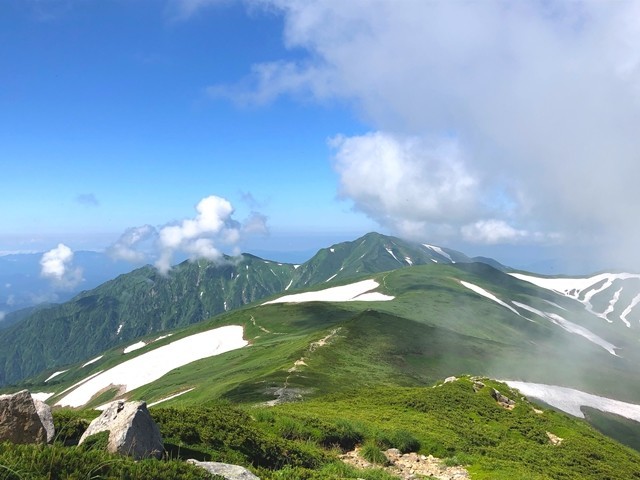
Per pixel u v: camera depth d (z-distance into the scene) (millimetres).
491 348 118938
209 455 15492
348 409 35375
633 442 80000
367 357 91812
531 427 34844
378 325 115062
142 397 104312
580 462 28516
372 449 23578
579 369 120062
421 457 24734
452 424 31828
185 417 18203
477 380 48281
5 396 12586
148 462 10594
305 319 158500
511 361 112562
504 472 22531
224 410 25172
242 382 65562
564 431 35906
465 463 23906
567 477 24812
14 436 12203
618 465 29984
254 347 125625
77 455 9977
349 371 78125
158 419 17328
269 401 51188
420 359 98438
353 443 25172
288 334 143625
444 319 164500
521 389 92625
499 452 27344
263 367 85375
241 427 18953
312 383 61812
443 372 96062
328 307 170125
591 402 96000
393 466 22844
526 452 28391
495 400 42844
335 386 62438
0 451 9477
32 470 9039
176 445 15383
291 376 65188
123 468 9992
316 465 18672
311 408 34906
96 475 9539
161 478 10188
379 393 41938
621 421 87375
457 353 109312
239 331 166750
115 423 12836
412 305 177375
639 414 94750
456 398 39250
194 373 111938
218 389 69312
